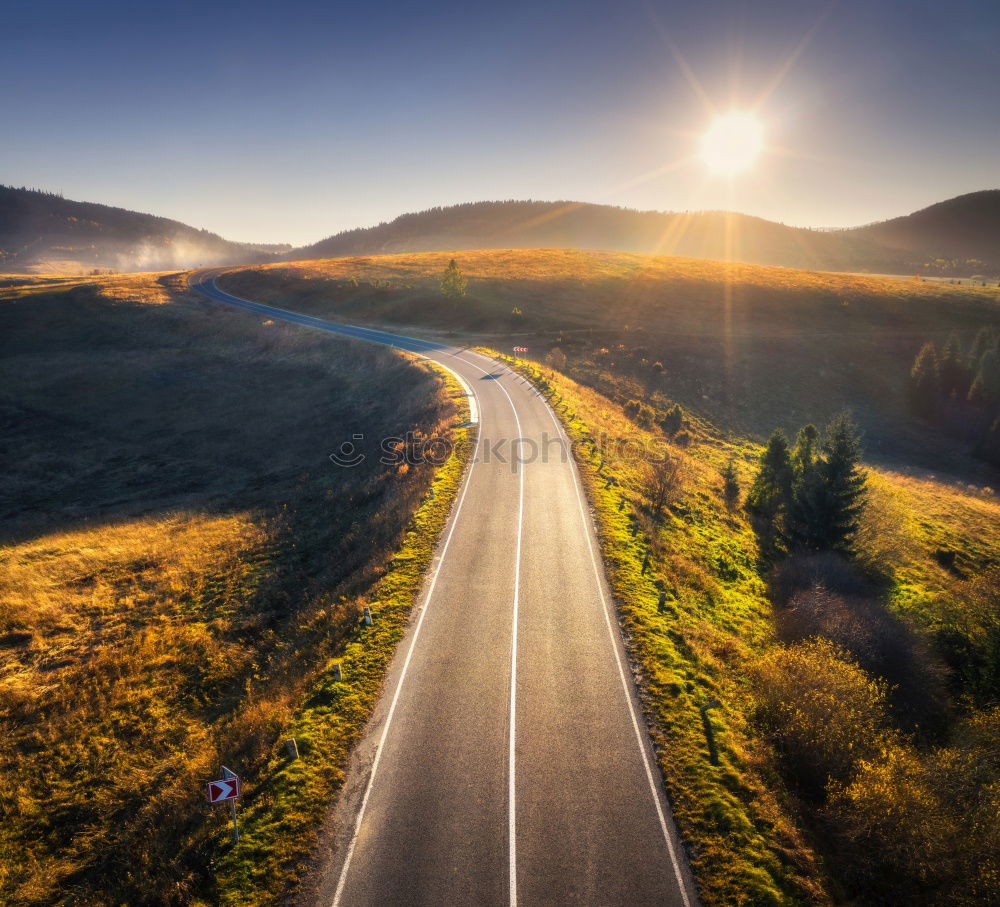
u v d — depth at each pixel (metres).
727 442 55.88
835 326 89.69
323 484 36.91
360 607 20.52
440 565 22.94
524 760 14.23
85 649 20.80
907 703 21.14
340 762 14.20
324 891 11.33
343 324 80.81
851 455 31.41
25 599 23.34
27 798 14.86
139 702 18.27
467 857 11.94
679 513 32.03
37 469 41.28
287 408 53.69
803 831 13.02
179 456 44.25
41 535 30.48
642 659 17.91
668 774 13.96
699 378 69.12
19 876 12.91
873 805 12.47
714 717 15.93
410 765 14.06
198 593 24.69
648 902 11.19
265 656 20.47
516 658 17.81
